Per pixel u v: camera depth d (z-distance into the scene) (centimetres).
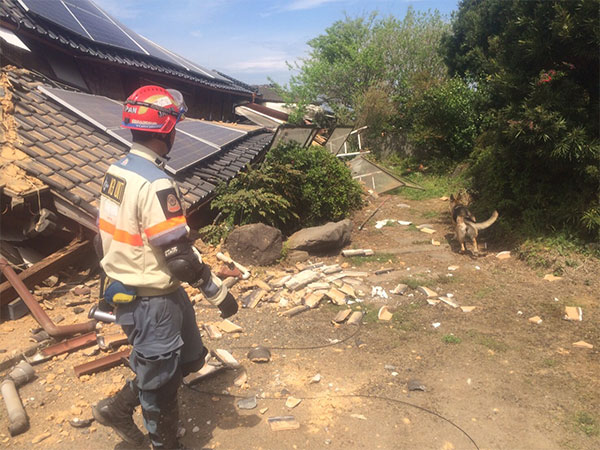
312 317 466
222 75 1764
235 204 681
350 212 955
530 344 407
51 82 752
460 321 457
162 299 232
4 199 512
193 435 284
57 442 276
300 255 645
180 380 246
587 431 288
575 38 609
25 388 330
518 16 692
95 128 671
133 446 272
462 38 1706
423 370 363
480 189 938
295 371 360
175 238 221
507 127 675
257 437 283
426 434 287
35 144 560
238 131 1047
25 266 504
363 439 281
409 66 2047
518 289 544
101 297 261
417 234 816
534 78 650
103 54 866
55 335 389
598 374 355
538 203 716
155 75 1045
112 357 361
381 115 1797
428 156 1614
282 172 767
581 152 620
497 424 296
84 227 537
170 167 656
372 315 470
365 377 352
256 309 483
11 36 687
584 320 454
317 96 2100
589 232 635
